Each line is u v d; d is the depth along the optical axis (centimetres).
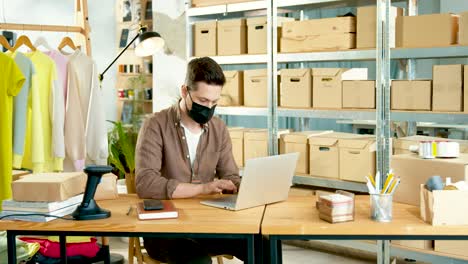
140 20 797
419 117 365
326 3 442
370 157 384
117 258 412
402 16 374
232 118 627
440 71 355
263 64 577
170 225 220
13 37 669
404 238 214
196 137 289
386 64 377
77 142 393
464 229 212
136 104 784
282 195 262
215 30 465
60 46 406
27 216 228
